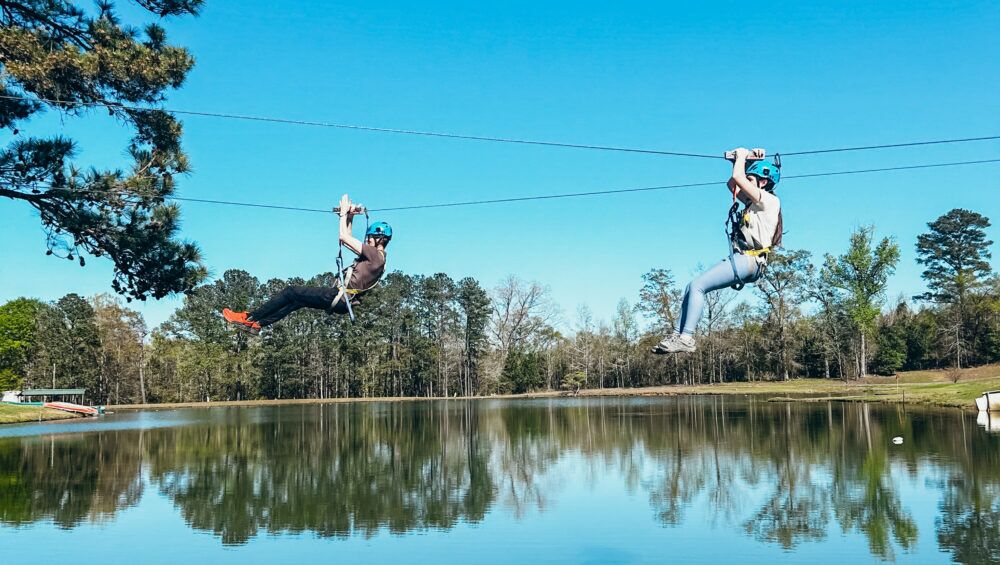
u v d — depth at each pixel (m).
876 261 76.56
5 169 13.80
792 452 27.84
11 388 91.12
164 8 15.47
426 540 16.19
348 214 9.61
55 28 14.88
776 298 93.94
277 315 9.58
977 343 90.25
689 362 100.19
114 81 15.00
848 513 17.52
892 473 22.38
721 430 37.34
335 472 26.77
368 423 52.50
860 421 38.62
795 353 95.75
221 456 32.12
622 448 31.31
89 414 67.69
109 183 14.80
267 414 68.69
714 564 13.85
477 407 73.44
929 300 120.06
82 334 96.56
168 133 15.83
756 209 8.02
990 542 14.76
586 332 107.44
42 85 14.41
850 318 82.81
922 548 14.45
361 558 14.84
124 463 29.89
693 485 21.91
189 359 99.69
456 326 110.00
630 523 17.25
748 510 18.27
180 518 18.81
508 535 16.44
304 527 17.67
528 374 106.56
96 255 15.18
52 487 23.81
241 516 19.03
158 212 15.22
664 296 93.94
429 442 37.22
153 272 15.13
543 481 23.55
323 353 108.31
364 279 9.41
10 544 16.16
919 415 40.75
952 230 119.06
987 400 38.94
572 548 15.21
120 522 18.36
